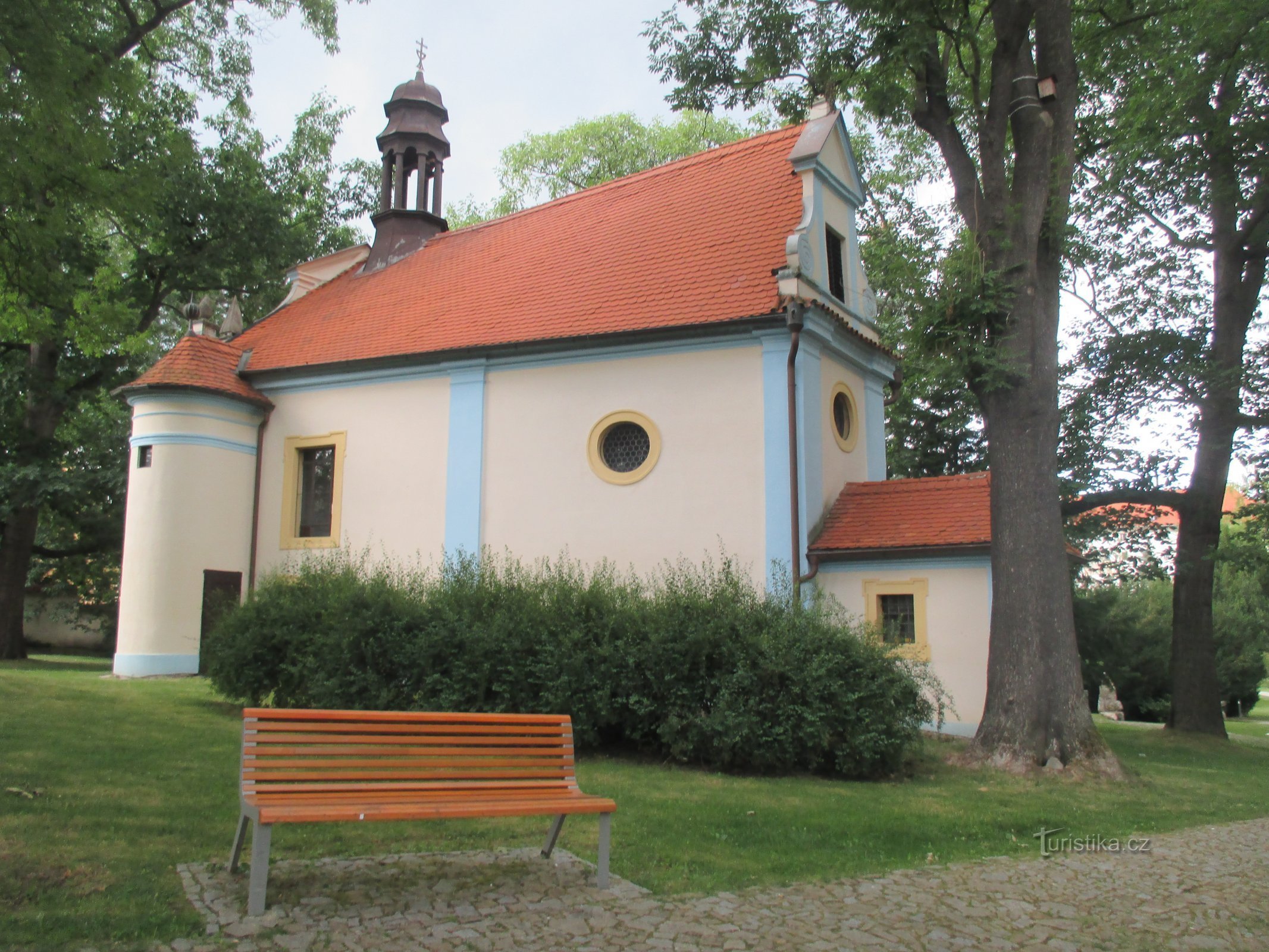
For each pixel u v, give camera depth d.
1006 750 10.22
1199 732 16.16
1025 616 10.43
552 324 15.62
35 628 31.80
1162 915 5.26
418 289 19.03
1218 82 15.42
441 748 5.50
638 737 10.13
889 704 9.52
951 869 6.07
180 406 17.05
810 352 13.97
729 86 13.00
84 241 18.02
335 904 4.73
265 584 12.88
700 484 13.91
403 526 16.30
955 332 10.71
